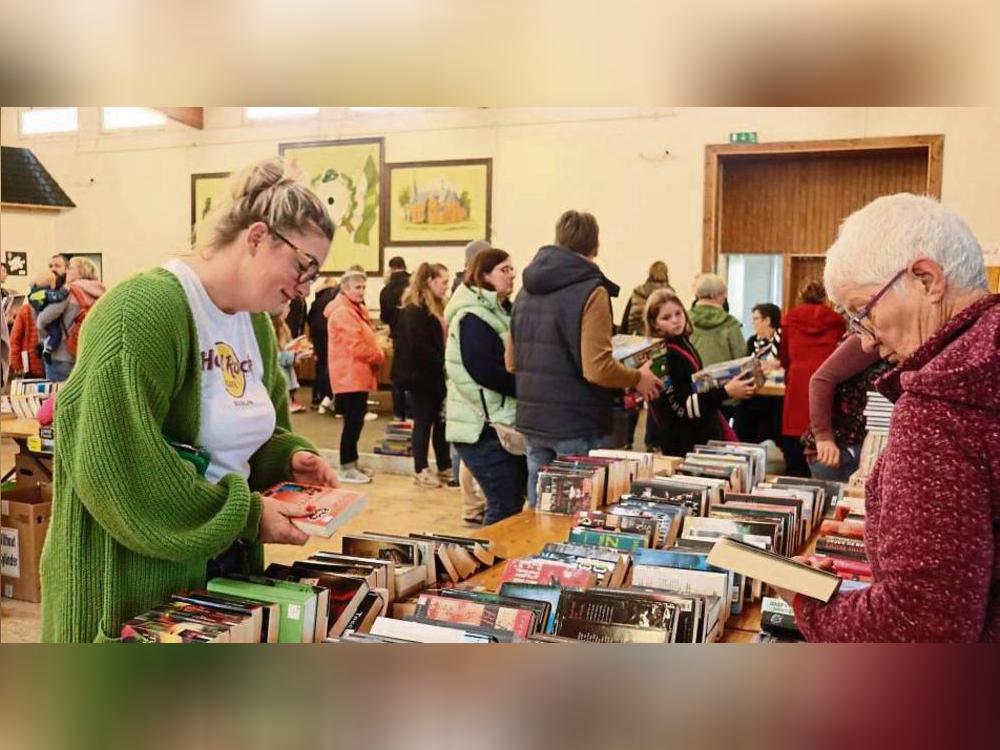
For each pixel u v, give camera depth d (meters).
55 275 5.38
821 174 9.19
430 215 10.57
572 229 3.33
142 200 11.73
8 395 5.06
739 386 3.65
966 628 0.91
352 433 6.68
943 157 8.28
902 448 0.96
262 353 1.78
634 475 2.87
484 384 3.68
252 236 1.49
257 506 1.49
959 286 1.05
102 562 1.43
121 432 1.35
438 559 1.92
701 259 9.32
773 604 1.60
